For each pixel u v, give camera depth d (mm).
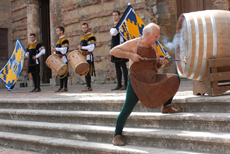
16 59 11555
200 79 5238
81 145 5070
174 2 11992
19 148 6172
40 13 18969
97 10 14242
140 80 4570
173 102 5180
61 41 10461
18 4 19969
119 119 4754
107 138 5148
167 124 4871
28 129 6445
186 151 4277
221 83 5211
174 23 11984
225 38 5008
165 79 4578
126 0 12906
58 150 5469
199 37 4984
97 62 14492
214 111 4793
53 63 9812
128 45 4629
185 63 5102
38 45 11281
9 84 11750
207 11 5184
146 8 12047
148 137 4680
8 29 20781
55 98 7254
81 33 15141
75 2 15250
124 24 7742
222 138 3986
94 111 6086
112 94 7348
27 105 7438
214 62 4977
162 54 7180
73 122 6070
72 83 15938
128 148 4617
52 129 5918
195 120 4594
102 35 14188
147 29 4500
